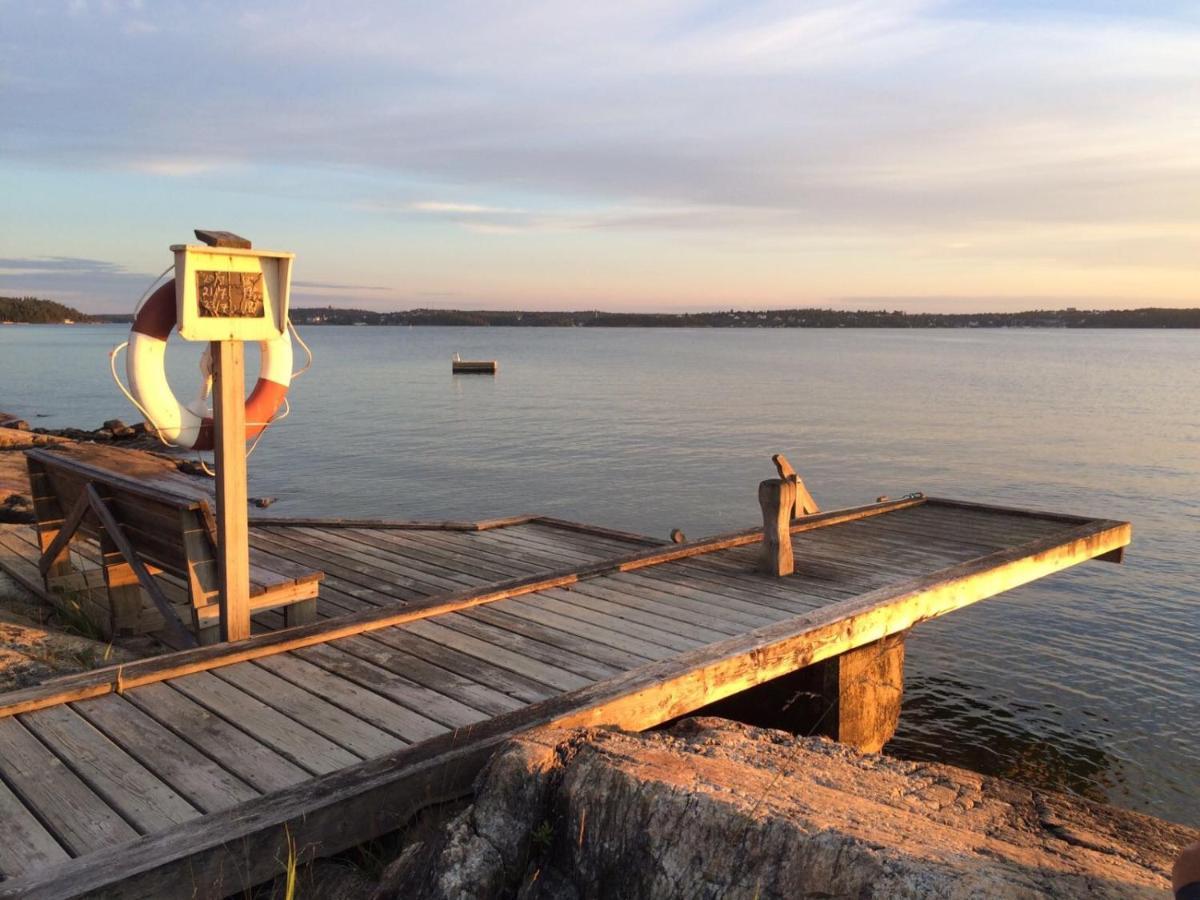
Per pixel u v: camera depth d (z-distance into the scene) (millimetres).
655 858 2367
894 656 7836
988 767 8266
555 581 6973
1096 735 8945
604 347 172625
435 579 7629
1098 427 36688
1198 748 8711
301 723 4258
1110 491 22672
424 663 5145
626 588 7016
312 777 3670
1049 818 2781
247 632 5348
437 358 113875
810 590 7059
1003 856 2174
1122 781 8078
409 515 19469
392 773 3600
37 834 3232
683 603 6609
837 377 72312
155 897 2943
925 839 2258
